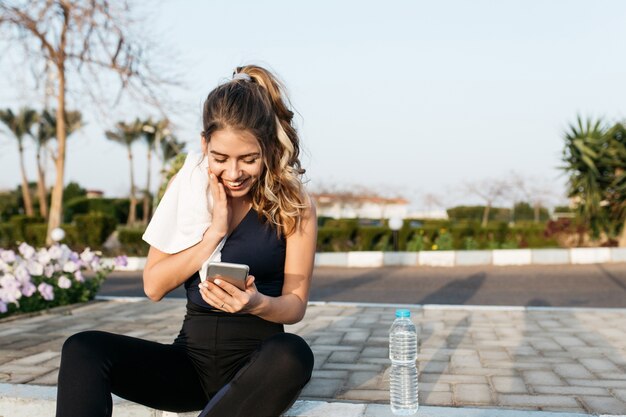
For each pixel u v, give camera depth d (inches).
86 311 244.1
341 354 156.6
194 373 84.7
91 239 600.4
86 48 561.3
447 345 170.9
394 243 532.4
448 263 474.0
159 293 84.4
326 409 107.6
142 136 1472.7
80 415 69.3
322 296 310.7
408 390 122.3
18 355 158.4
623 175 506.0
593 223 540.7
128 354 76.9
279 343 74.0
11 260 234.2
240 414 72.7
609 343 172.9
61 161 587.8
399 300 295.1
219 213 81.0
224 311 84.7
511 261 473.1
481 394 120.9
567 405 113.6
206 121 77.5
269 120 78.9
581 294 310.3
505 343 173.5
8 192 1530.5
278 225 85.4
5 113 1421.0
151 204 1557.6
